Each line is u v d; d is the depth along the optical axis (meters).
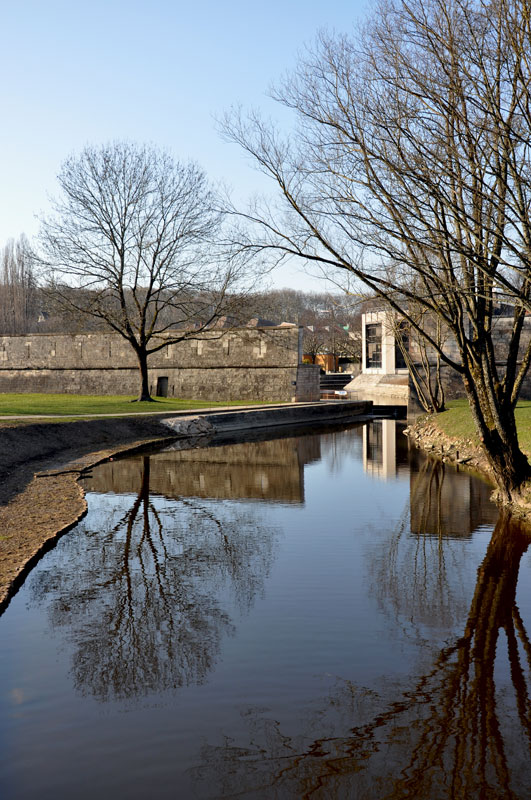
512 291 10.14
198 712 6.30
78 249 37.59
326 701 6.50
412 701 6.52
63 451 23.73
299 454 26.34
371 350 75.25
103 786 5.18
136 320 46.09
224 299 39.91
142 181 37.75
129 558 11.38
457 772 5.38
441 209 11.45
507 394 14.17
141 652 7.60
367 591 9.73
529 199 11.28
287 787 5.18
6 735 5.90
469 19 11.20
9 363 56.50
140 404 38.88
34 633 8.15
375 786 5.20
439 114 10.80
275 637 8.05
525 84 10.34
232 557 11.53
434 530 13.48
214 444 29.62
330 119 11.49
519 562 11.16
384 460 24.56
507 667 7.25
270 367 47.25
